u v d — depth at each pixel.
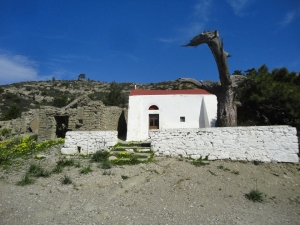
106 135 14.52
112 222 7.04
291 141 12.69
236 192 9.76
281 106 18.62
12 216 7.11
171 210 7.98
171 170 11.33
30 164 12.05
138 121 20.91
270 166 12.38
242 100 20.28
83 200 8.31
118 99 50.22
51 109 21.05
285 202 9.50
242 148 13.02
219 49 14.89
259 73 21.75
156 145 13.77
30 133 26.39
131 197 8.73
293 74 20.55
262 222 7.59
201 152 13.27
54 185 9.46
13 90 80.25
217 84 16.36
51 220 6.99
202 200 8.86
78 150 14.51
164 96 21.67
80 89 90.44
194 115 21.08
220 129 13.39
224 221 7.45
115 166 11.72
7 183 9.68
